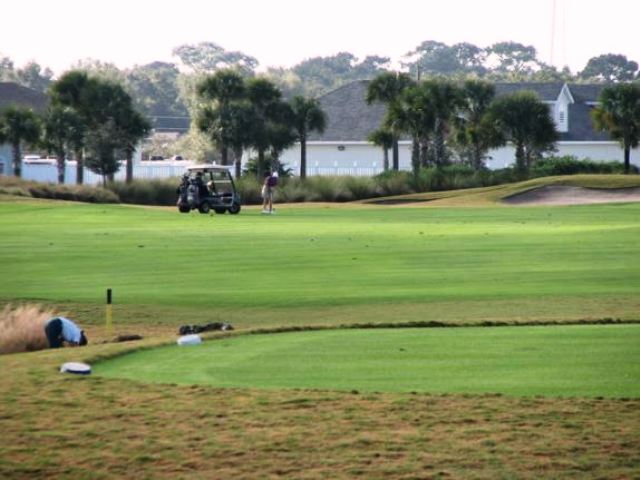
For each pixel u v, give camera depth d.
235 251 107.25
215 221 156.00
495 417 36.91
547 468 31.81
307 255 103.12
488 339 53.75
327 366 46.34
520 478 31.03
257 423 36.53
